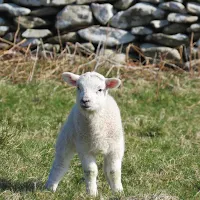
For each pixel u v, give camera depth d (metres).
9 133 10.84
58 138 8.92
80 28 16.42
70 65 15.54
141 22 16.23
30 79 14.84
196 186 9.43
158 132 12.20
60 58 15.90
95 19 16.41
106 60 15.63
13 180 9.08
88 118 8.27
